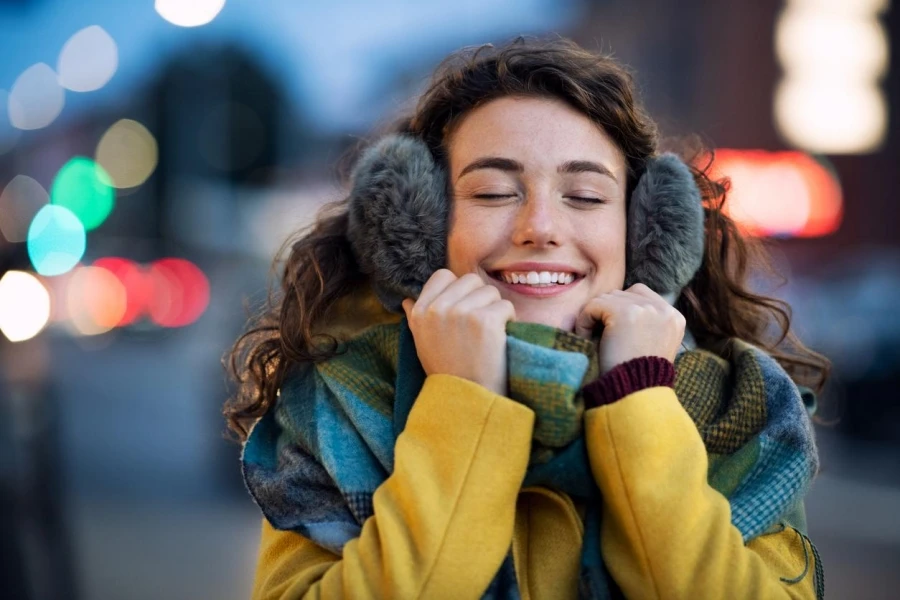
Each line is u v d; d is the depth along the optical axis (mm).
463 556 1701
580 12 16859
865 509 7047
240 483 6809
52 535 4379
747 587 1703
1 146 17344
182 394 10141
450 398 1803
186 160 16094
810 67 15273
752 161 14234
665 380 1838
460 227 1973
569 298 1954
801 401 2002
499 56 2016
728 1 15680
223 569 5184
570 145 1942
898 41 15109
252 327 2361
